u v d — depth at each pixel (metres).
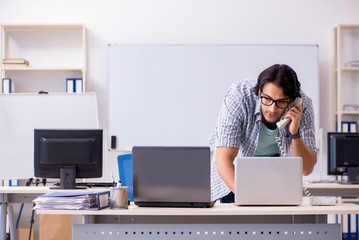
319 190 4.07
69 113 4.94
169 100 5.23
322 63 5.41
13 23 5.27
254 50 5.26
